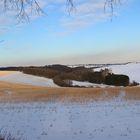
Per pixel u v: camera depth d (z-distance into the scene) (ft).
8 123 93.04
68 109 124.06
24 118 102.47
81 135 74.28
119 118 96.17
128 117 97.09
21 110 123.44
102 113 108.88
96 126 84.64
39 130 81.20
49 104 143.64
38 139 70.64
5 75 362.74
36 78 343.26
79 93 187.93
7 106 138.00
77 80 323.57
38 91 205.26
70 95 179.01
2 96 179.52
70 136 73.67
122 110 114.32
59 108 128.26
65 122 92.89
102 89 205.87
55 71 359.46
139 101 141.18
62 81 306.55
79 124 88.69
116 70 428.97
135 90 191.01
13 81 314.35
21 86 245.45
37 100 159.22
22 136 72.43
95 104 138.41
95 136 72.59
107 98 159.63
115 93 180.45
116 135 72.38
